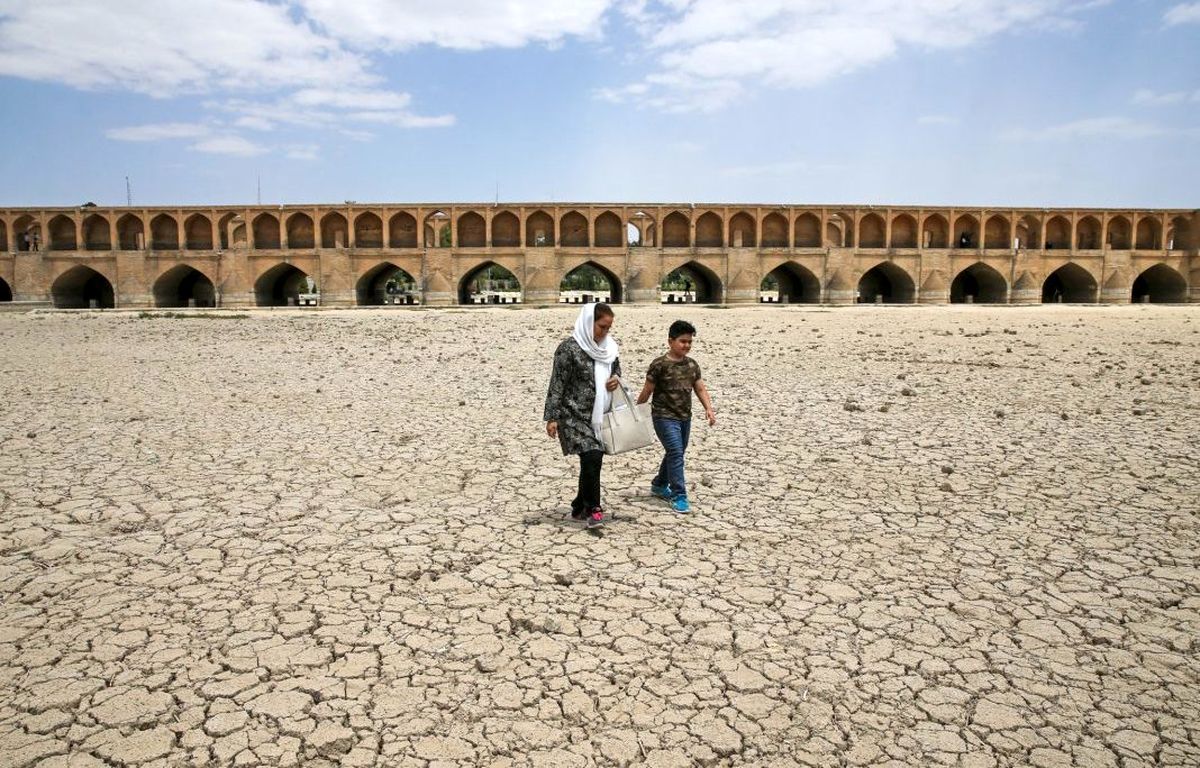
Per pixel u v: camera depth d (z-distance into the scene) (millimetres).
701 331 23719
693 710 3119
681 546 4949
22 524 5363
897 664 3480
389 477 6637
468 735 2943
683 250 45438
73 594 4207
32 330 25922
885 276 51000
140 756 2801
